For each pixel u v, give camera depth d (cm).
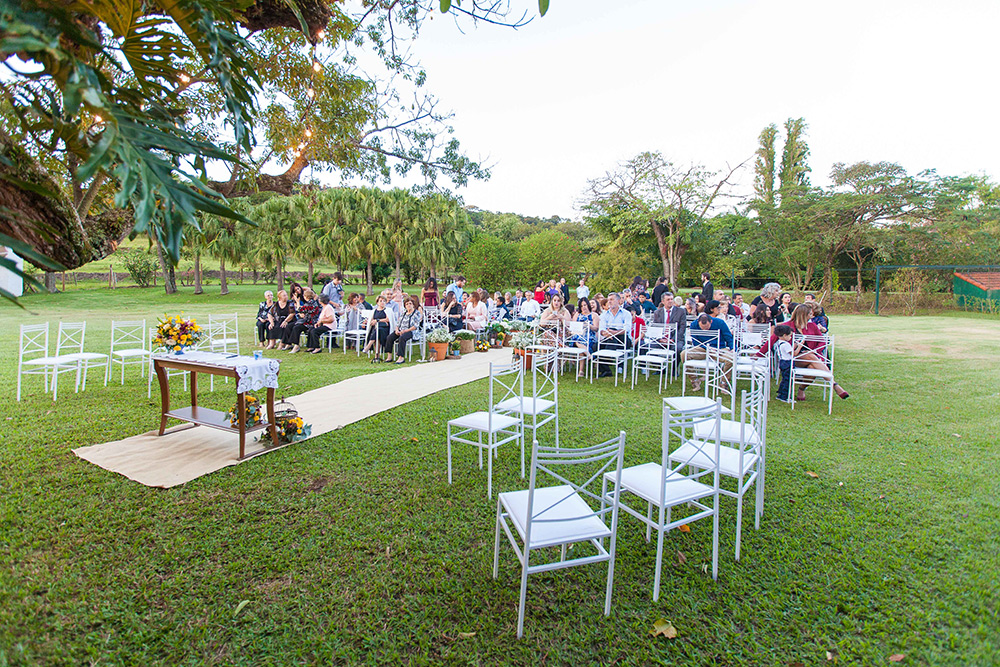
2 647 220
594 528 246
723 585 269
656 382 791
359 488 386
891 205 2238
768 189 3588
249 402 471
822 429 530
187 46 189
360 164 609
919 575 273
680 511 356
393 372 845
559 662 218
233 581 270
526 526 229
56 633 231
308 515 343
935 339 1253
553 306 959
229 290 3509
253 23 373
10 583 264
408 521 336
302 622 241
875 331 1445
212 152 164
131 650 222
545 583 272
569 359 840
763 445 321
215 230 3067
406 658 220
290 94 516
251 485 388
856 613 245
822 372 612
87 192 262
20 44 123
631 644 228
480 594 262
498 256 3384
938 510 345
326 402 639
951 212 2206
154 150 177
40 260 148
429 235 3128
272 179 480
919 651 220
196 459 441
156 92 196
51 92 182
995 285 2111
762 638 231
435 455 456
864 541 308
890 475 406
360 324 1080
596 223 3209
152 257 3669
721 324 707
